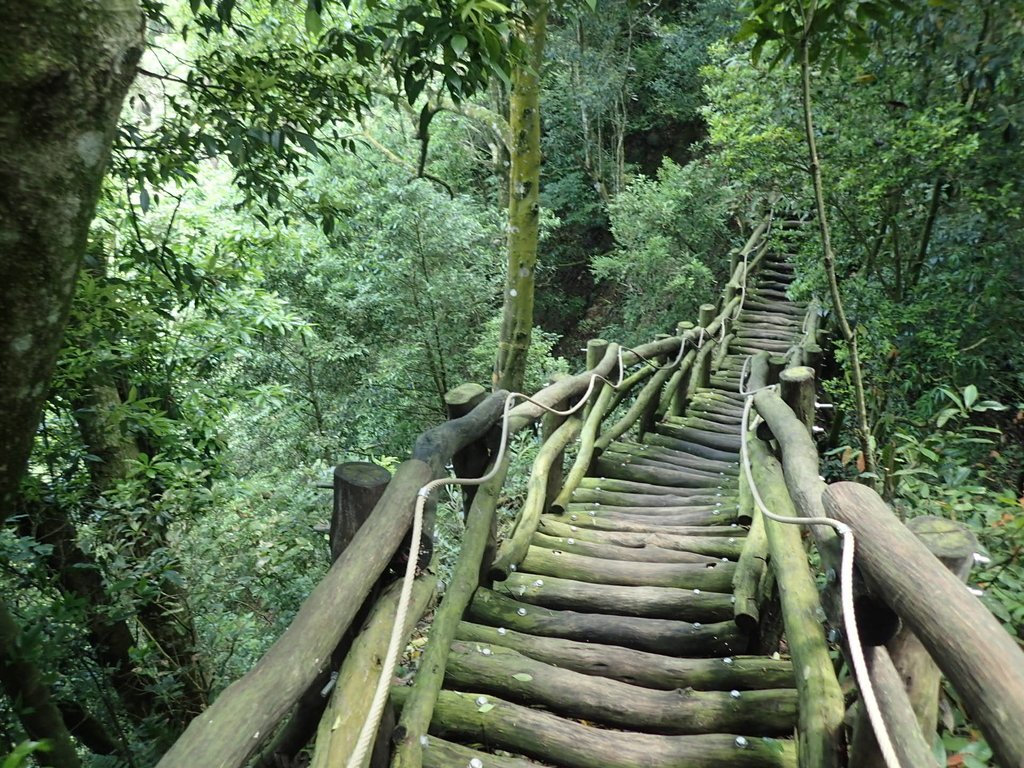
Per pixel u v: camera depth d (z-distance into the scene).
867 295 4.68
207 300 3.75
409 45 2.18
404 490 1.79
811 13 2.60
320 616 1.41
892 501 2.87
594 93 12.59
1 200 1.07
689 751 1.90
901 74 4.18
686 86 13.34
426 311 8.66
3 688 2.04
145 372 3.39
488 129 11.30
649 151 14.79
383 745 1.79
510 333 6.33
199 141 2.63
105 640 3.01
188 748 1.07
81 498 3.11
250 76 2.54
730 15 10.69
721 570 2.91
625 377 5.34
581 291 14.54
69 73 1.09
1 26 1.02
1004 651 0.97
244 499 3.58
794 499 2.02
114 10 1.15
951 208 4.43
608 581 2.96
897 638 1.43
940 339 4.16
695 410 6.30
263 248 4.41
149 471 3.03
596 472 4.67
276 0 3.11
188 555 3.10
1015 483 3.97
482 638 2.44
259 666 1.28
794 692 2.06
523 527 3.19
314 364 8.88
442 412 9.13
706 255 11.27
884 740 1.07
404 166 8.91
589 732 1.97
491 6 1.94
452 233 8.45
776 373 5.22
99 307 2.63
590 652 2.39
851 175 4.32
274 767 1.88
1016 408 4.66
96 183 1.21
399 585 1.80
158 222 3.85
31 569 2.74
